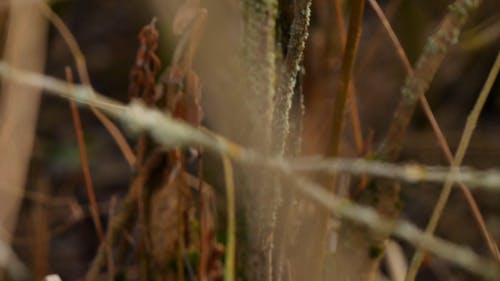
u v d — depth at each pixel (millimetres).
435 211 764
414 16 1417
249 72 746
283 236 775
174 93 800
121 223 855
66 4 1237
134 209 848
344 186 834
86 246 1440
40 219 1055
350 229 812
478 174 705
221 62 842
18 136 900
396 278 1018
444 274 1256
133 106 700
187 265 835
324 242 802
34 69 900
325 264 830
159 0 902
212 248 835
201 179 825
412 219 1445
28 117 897
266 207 754
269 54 746
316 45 1016
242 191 766
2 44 920
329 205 703
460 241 1427
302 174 804
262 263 768
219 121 823
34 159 1427
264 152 746
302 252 807
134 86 811
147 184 826
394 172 718
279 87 737
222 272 840
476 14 1386
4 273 1075
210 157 956
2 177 903
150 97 804
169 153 815
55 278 880
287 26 763
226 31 850
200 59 857
